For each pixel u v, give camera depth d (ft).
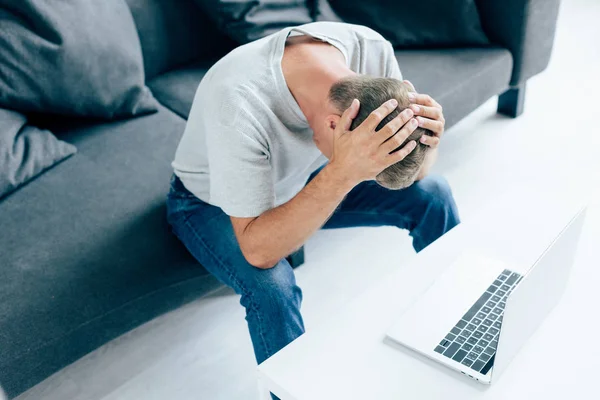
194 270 4.64
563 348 3.43
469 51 6.79
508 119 7.84
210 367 5.05
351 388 3.28
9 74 5.08
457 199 6.57
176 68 6.63
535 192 4.63
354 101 3.34
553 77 8.62
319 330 3.61
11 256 4.38
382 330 3.59
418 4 6.75
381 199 4.81
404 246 6.08
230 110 3.70
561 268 3.50
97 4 5.57
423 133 3.38
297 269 5.88
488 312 3.61
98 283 4.30
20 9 5.13
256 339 4.19
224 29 6.35
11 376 4.07
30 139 5.15
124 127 5.64
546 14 6.87
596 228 4.27
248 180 3.72
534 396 3.19
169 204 4.65
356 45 4.24
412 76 6.33
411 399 3.21
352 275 5.78
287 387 3.30
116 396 4.87
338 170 3.44
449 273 3.91
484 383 3.25
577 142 7.28
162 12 6.31
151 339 5.31
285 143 3.98
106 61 5.50
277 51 3.92
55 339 4.15
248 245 3.92
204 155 4.30
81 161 5.24
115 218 4.71
